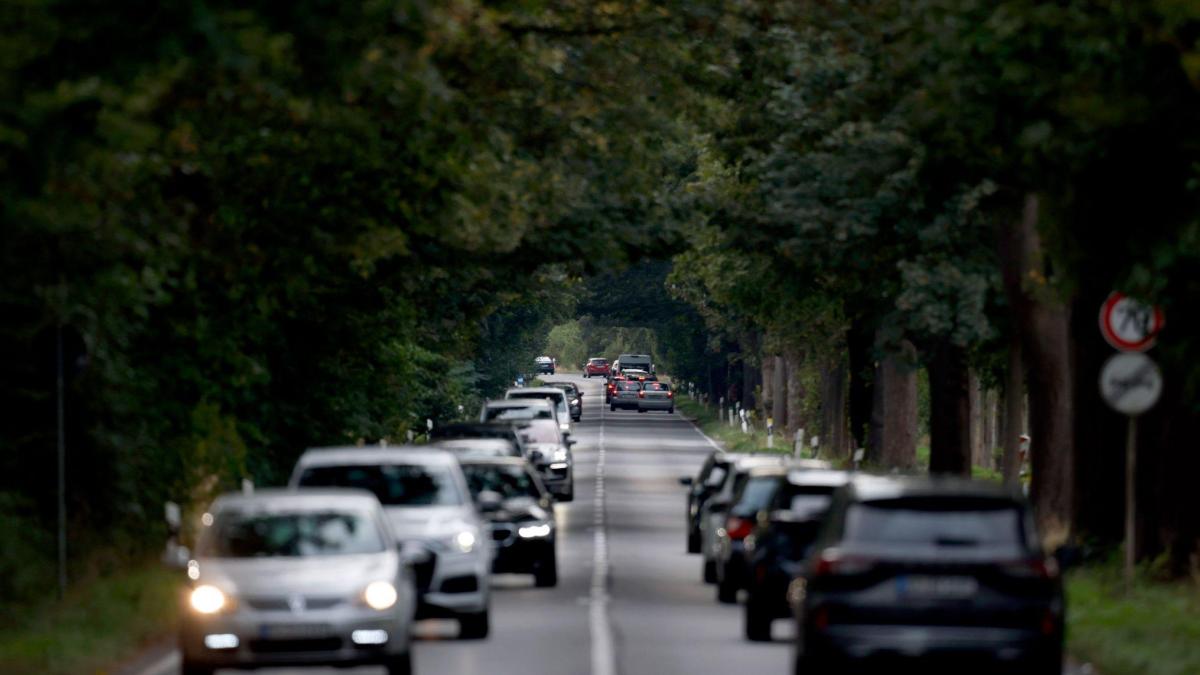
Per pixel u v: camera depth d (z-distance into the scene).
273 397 129.38
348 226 99.81
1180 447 80.94
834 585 48.72
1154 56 60.16
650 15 101.62
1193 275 66.69
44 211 57.78
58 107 48.34
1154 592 74.62
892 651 48.06
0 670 55.53
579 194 114.19
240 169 91.06
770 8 102.69
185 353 101.56
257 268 98.25
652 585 96.00
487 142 96.75
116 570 84.31
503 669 60.88
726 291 179.62
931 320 122.75
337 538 60.09
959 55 66.88
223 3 46.09
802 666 49.97
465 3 64.12
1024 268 114.62
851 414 194.75
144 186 77.62
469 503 74.69
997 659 48.00
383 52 58.44
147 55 46.81
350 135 87.25
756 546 69.38
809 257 125.75
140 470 92.50
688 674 59.59
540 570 92.50
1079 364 92.31
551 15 97.94
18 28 46.81
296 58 58.06
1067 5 61.88
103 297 79.00
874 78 105.50
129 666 62.16
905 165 115.44
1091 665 60.59
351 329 133.00
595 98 105.00
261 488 119.88
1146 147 67.00
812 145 124.94
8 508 77.94
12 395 84.56
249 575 56.94
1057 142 66.38
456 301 171.62
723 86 127.62
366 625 56.47
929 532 48.88
